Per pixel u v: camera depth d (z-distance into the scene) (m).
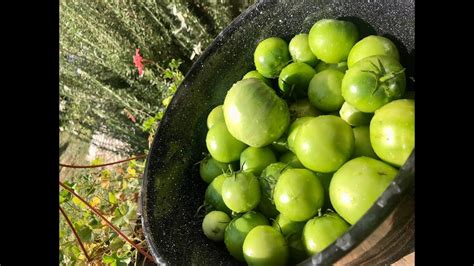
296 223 0.42
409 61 0.44
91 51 1.19
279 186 0.41
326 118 0.41
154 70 1.16
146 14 1.13
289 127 0.47
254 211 0.45
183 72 1.14
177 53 1.16
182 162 0.51
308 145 0.40
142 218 0.44
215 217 0.46
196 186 0.52
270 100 0.45
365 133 0.42
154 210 0.45
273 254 0.40
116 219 0.68
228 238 0.44
